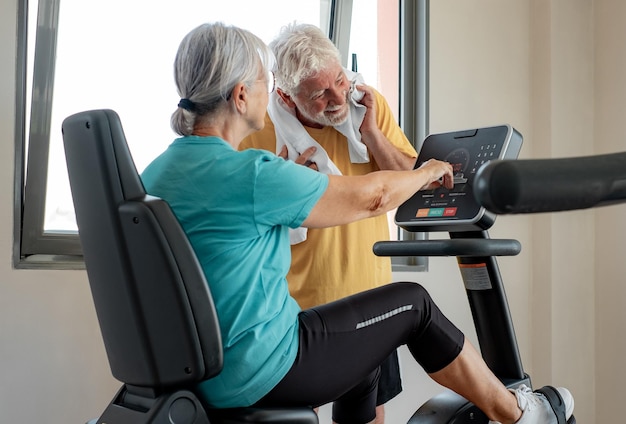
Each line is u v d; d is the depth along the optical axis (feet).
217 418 4.75
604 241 11.24
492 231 11.14
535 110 11.49
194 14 9.48
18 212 8.32
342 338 5.03
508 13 11.46
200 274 4.39
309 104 6.83
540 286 11.24
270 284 4.83
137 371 4.51
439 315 5.45
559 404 5.96
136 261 4.37
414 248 5.77
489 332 6.41
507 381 6.21
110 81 9.07
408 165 7.24
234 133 5.18
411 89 10.95
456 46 11.02
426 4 10.84
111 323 4.66
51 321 8.24
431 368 5.46
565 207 1.83
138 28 9.17
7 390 8.04
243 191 4.68
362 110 7.16
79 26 8.87
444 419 5.81
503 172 1.75
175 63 5.13
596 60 11.53
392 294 5.28
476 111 11.11
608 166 1.85
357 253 7.19
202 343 4.33
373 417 6.94
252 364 4.64
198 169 4.81
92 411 8.35
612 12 11.26
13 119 8.26
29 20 8.59
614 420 10.95
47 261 8.41
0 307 8.09
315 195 4.85
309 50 6.64
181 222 4.71
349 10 10.62
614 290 11.04
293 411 4.73
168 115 9.36
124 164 4.43
